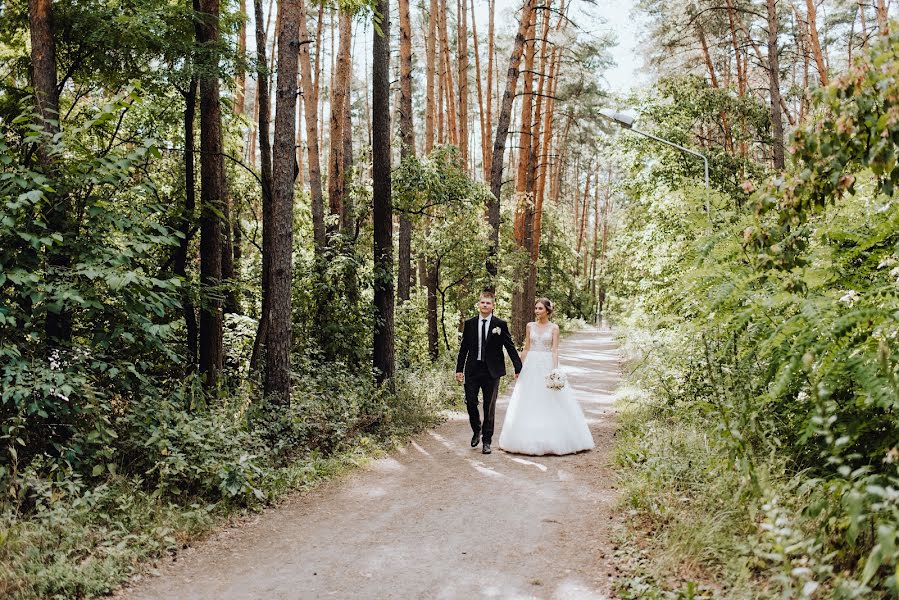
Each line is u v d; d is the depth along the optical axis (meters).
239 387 8.82
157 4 8.28
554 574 4.29
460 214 16.84
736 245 5.12
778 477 4.64
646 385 10.23
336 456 7.70
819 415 3.64
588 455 7.75
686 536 4.35
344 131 16.27
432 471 7.23
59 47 8.26
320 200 15.02
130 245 5.93
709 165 15.41
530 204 22.69
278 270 8.30
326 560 4.66
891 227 4.29
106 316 6.10
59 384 5.21
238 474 5.82
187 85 8.52
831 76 4.15
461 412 11.32
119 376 6.24
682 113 16.62
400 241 16.17
